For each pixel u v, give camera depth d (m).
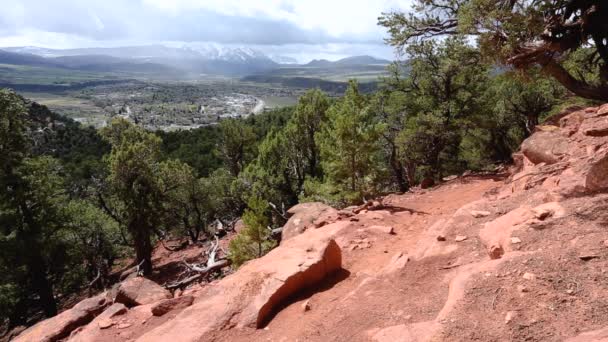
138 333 7.06
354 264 8.49
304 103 28.53
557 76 16.12
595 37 15.63
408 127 20.58
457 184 17.05
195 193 31.64
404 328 4.95
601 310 4.35
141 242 25.81
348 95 17.36
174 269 25.30
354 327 5.70
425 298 5.94
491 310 4.75
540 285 4.91
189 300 7.68
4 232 22.89
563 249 5.50
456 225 8.11
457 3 17.80
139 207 24.95
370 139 14.20
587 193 6.94
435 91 20.50
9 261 21.89
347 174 14.61
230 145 40.53
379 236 9.93
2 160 22.02
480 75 19.55
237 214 34.31
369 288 6.81
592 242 5.47
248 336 6.25
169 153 63.12
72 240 26.19
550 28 14.95
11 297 20.53
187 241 34.19
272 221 22.41
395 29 19.17
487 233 7.08
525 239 6.09
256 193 26.30
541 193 7.95
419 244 8.02
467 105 19.77
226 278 8.17
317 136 21.33
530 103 24.73
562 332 4.18
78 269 26.03
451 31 18.25
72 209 25.84
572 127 11.40
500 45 14.61
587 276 4.90
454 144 23.17
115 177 24.42
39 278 23.81
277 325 6.40
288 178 28.98
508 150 28.56
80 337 7.20
